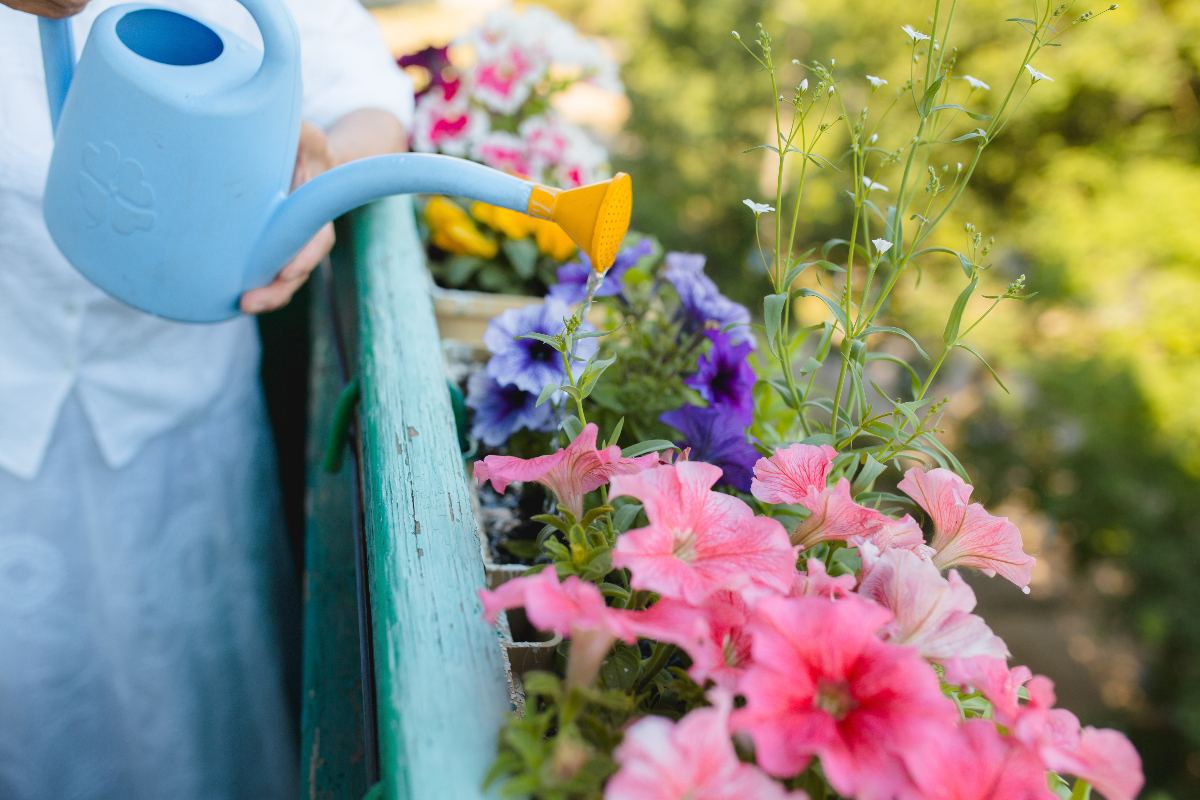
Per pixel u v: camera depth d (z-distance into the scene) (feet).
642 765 0.93
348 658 2.60
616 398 2.51
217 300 2.22
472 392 2.62
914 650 1.19
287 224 2.09
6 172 2.46
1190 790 17.57
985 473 19.72
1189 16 18.54
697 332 2.79
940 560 1.63
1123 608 18.42
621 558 1.15
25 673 2.99
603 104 27.43
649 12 27.84
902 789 1.01
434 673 1.28
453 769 1.14
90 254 2.12
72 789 3.23
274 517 4.04
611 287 2.86
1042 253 19.35
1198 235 17.54
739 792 0.96
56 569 2.99
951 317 1.73
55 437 2.87
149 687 3.34
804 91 1.77
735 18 26.37
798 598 1.13
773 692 1.04
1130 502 17.79
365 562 2.37
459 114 4.61
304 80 2.98
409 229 3.11
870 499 1.82
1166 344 17.94
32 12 1.95
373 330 2.43
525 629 2.01
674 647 1.35
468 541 1.59
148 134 1.91
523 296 3.83
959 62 20.44
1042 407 19.22
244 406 3.61
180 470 3.31
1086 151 19.92
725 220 25.84
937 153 21.15
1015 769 1.06
